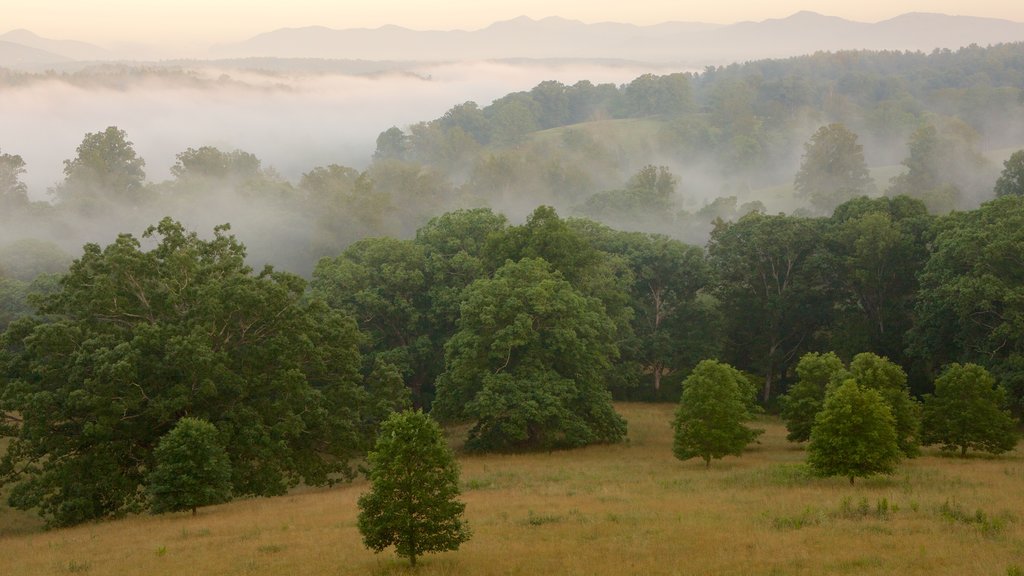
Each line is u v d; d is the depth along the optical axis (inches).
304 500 1441.9
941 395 1742.1
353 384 1776.6
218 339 1573.6
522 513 1175.6
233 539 1090.1
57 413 1429.6
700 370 1688.0
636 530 1035.3
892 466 1349.7
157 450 1333.7
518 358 2108.8
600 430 2107.5
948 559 851.4
